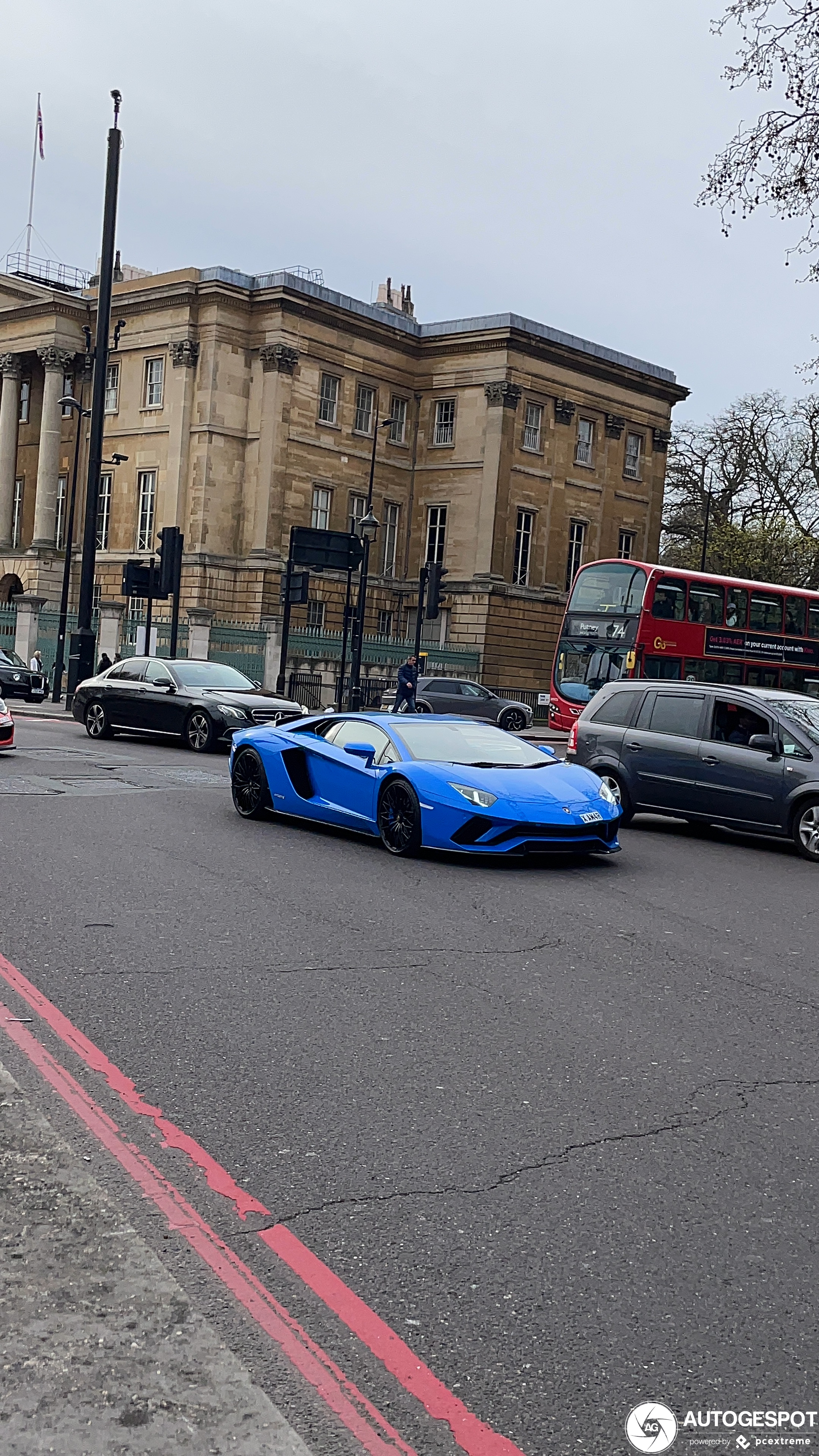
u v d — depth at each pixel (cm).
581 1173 441
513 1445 287
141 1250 355
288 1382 305
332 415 5262
